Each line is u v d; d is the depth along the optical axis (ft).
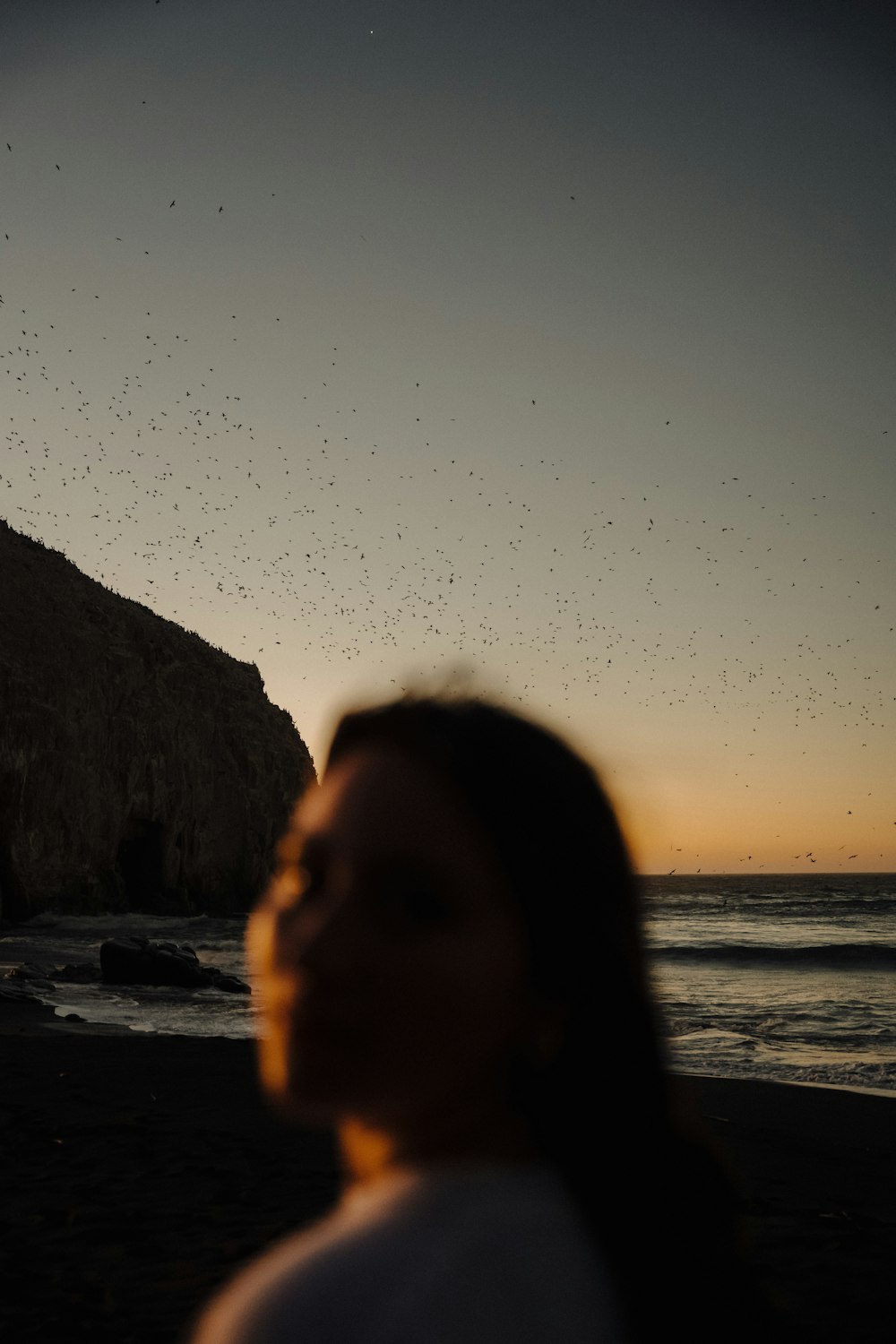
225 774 173.68
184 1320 13.06
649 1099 1.76
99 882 148.25
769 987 84.89
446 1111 1.50
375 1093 1.39
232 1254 15.79
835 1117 30.53
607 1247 1.55
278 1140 23.67
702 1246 1.74
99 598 173.47
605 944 1.67
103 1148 22.80
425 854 1.47
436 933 1.46
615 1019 1.69
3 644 145.48
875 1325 13.50
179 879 162.30
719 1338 1.69
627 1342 1.46
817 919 199.82
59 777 142.31
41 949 109.19
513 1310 1.30
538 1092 1.57
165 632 183.62
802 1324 13.50
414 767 1.55
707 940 144.25
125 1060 35.50
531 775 1.62
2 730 135.44
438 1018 1.42
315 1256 1.30
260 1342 1.19
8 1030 46.16
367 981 1.40
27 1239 16.57
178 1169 21.01
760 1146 26.23
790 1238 17.56
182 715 169.27
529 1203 1.44
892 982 89.66
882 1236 17.84
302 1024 1.39
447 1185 1.42
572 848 1.65
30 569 162.71
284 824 183.42
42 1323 12.89
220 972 76.28
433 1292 1.25
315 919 1.44
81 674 152.46
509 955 1.52
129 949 73.82
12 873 134.31
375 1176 1.61
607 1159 1.62
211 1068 33.71
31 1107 27.61
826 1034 55.36
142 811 156.56
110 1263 15.37
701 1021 59.93
